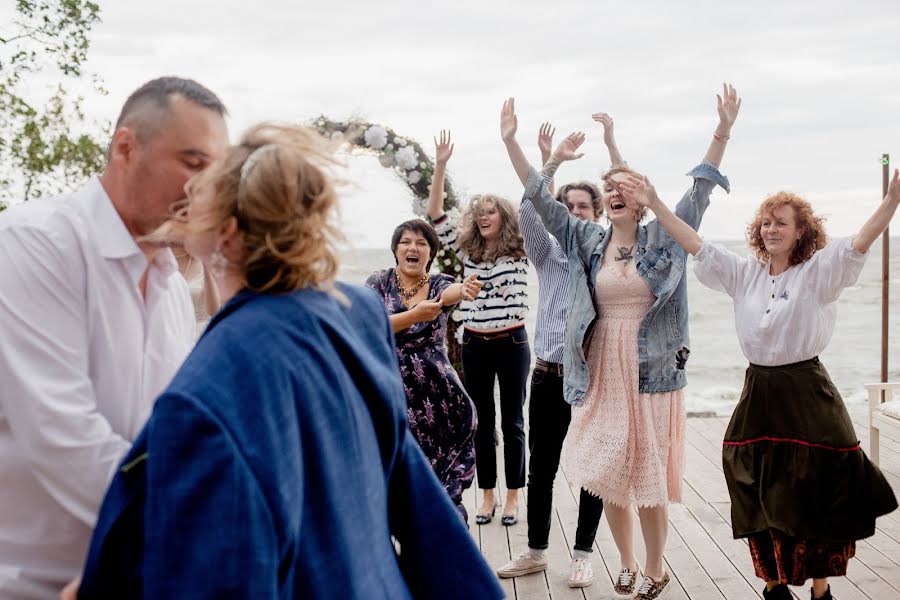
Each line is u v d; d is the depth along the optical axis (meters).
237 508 1.01
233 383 1.07
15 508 1.39
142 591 1.07
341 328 1.24
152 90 1.38
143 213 1.41
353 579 1.16
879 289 31.33
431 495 1.40
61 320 1.36
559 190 4.54
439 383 3.57
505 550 4.07
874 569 3.72
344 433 1.18
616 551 4.03
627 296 3.33
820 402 2.96
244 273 1.17
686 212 3.34
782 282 2.99
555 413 3.74
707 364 15.88
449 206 5.65
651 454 3.28
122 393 1.45
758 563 3.05
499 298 4.28
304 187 1.13
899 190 2.74
